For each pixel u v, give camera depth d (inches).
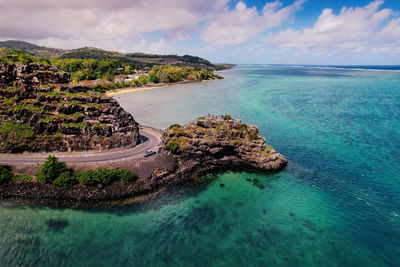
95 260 1648.6
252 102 7475.4
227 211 2252.7
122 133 3284.9
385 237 1905.8
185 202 2381.9
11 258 1636.3
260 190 2632.9
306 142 3981.3
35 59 7696.9
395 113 5600.4
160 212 2204.7
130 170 2625.5
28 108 3048.7
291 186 2706.7
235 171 3088.1
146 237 1882.4
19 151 2851.9
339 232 1972.2
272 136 4293.8
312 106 6722.4
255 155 3233.3
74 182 2394.2
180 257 1706.4
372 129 4532.5
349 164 3171.8
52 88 3329.2
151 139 3695.9
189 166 3080.7
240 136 3363.7
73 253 1696.6
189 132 3366.1
